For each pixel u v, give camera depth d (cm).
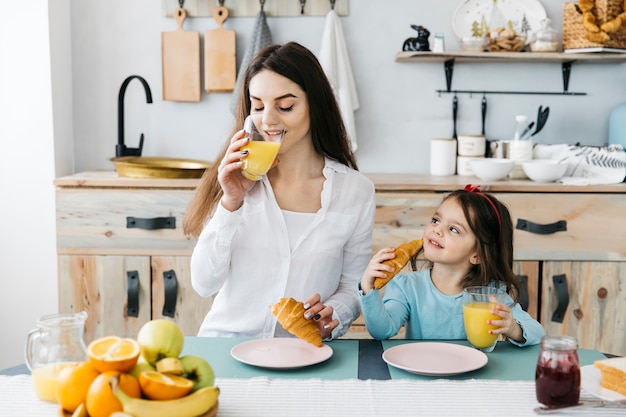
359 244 173
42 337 108
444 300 166
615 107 274
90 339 248
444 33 282
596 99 285
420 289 169
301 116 157
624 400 105
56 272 270
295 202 166
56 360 106
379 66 284
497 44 265
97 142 289
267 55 158
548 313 242
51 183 268
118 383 92
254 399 108
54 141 268
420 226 242
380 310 149
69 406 95
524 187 239
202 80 286
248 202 162
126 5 283
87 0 282
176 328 104
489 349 135
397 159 288
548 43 265
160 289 245
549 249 240
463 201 165
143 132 288
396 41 282
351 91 278
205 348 134
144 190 243
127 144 289
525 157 263
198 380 101
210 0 280
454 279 168
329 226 165
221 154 166
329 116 167
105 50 285
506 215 168
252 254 162
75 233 245
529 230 239
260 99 155
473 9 279
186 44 281
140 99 287
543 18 278
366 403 106
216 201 165
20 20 262
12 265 270
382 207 241
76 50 284
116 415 90
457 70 284
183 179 244
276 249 162
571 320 243
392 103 285
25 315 272
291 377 119
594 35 256
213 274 157
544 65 283
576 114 285
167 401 93
